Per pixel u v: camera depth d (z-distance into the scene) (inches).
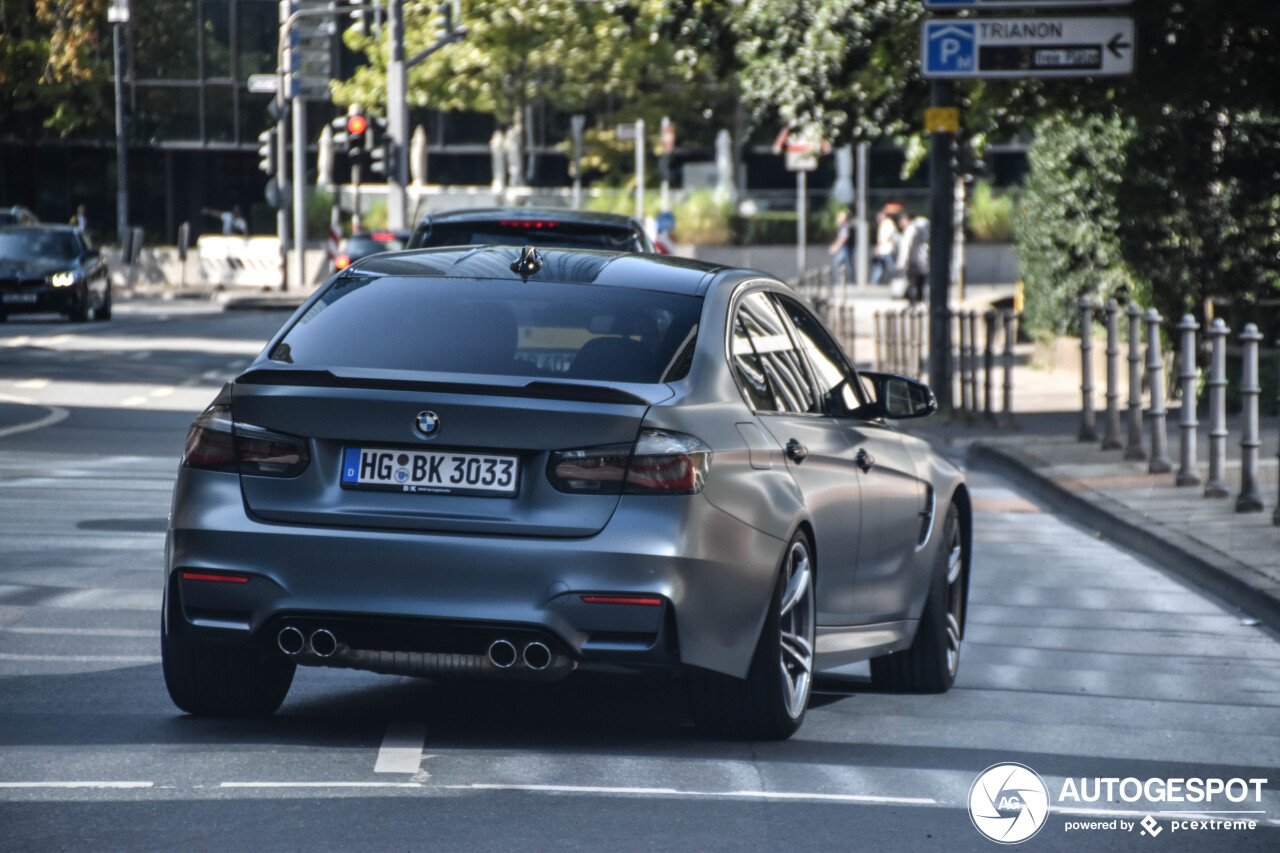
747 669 510.0
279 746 509.7
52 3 4552.2
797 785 484.4
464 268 555.8
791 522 521.0
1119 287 2108.8
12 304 2874.0
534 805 451.2
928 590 648.4
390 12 3496.6
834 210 4660.4
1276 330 1924.2
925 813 461.7
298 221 3998.5
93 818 429.1
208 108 4859.7
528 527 481.4
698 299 542.6
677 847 418.3
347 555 483.8
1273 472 1300.4
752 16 2014.0
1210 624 804.0
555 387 486.6
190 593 498.6
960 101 1865.2
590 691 611.8
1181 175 1796.3
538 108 4950.8
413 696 593.3
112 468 1222.3
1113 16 1600.6
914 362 2107.5
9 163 4854.8
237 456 499.2
